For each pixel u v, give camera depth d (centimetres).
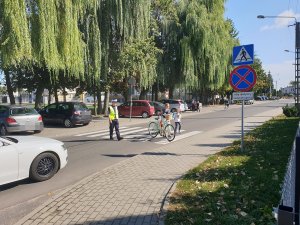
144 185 794
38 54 1775
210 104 7000
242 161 1023
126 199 693
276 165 947
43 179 888
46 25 1762
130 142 1595
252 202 640
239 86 1151
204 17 4172
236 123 2536
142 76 3152
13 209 683
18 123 1878
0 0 1574
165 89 4788
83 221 586
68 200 698
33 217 612
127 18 2744
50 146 902
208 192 715
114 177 875
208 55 4219
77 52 1983
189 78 4091
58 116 2402
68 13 1886
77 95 3341
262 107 5700
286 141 1398
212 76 4381
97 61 2550
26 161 847
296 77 3609
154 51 3262
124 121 2875
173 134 1603
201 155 1189
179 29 4097
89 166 1067
